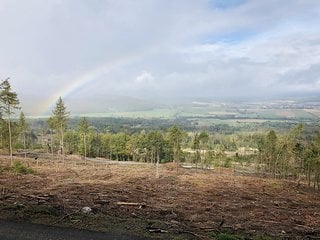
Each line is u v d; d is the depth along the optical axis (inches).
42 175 1610.5
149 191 1315.2
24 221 709.3
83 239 627.8
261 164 2677.2
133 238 646.5
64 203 905.5
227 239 670.5
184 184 1608.0
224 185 1676.9
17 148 3284.9
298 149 2279.8
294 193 1632.6
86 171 1919.3
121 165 2551.7
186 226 764.6
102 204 950.4
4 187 1133.1
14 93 1775.3
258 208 1158.3
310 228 914.7
